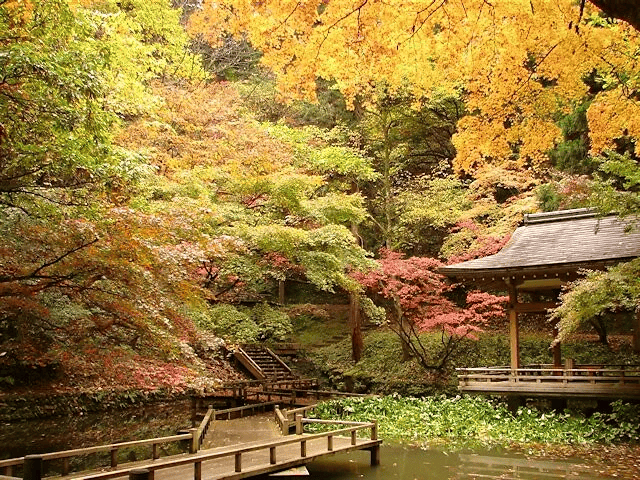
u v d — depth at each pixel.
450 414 14.85
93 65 7.02
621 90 8.67
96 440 13.09
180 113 16.42
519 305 15.82
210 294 9.73
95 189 8.34
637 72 8.44
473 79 7.46
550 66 7.18
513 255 16.25
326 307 28.39
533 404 16.06
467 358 20.09
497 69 7.19
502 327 22.92
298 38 6.46
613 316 21.81
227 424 14.06
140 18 17.61
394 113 22.88
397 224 23.16
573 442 12.20
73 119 6.80
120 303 7.70
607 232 15.76
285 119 23.77
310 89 6.89
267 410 17.11
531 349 19.95
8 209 8.11
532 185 22.28
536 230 17.31
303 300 29.69
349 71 6.84
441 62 7.14
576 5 7.27
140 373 9.59
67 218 7.77
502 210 20.66
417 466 10.48
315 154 19.75
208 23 6.75
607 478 9.13
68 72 6.57
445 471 10.02
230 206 15.48
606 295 12.26
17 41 7.05
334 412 15.78
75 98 6.68
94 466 10.54
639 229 14.52
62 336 9.06
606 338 19.92
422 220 21.75
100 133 7.89
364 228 26.67
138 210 8.66
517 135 7.80
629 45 7.43
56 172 7.66
